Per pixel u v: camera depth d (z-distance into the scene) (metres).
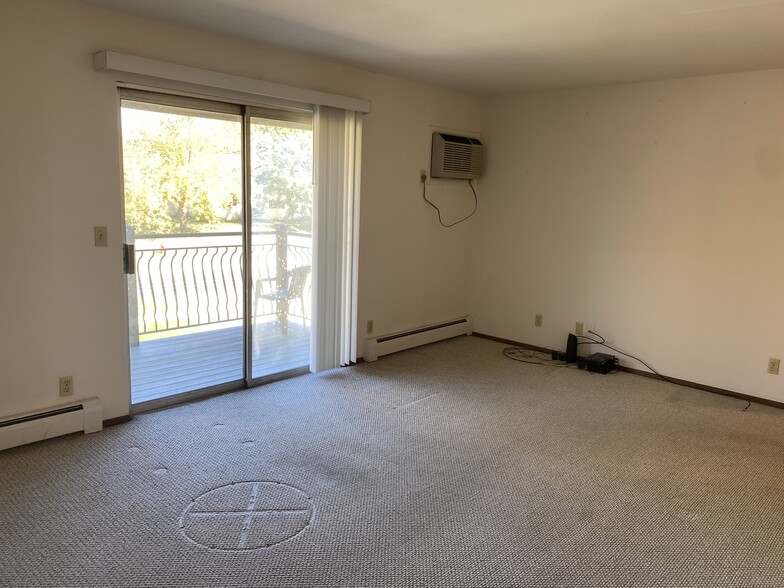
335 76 4.09
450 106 5.06
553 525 2.50
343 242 4.30
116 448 3.05
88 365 3.21
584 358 4.75
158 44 3.19
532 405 3.88
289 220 4.14
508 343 5.42
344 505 2.60
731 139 4.02
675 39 3.16
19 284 2.91
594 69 3.99
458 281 5.55
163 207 3.58
